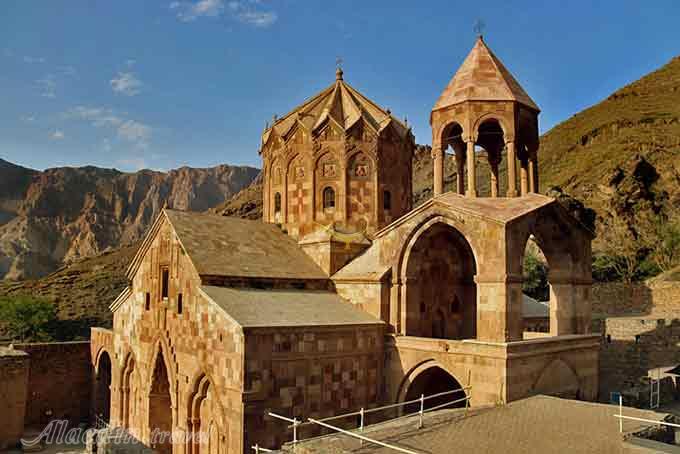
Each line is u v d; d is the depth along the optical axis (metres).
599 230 75.44
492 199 26.64
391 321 27.06
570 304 28.19
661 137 99.62
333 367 24.25
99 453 15.09
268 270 27.33
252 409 20.95
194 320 24.58
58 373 39.31
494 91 27.77
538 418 18.77
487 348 22.56
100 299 85.50
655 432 17.17
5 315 63.12
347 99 35.25
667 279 59.09
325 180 32.78
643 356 39.72
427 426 17.64
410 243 27.06
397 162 34.16
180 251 26.62
